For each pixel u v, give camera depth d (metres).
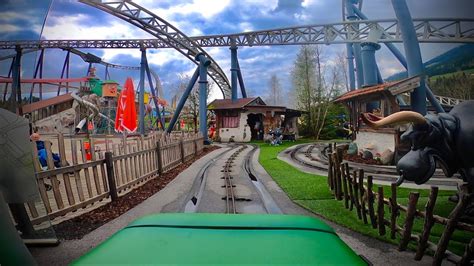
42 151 10.42
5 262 3.17
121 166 9.71
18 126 4.73
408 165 6.14
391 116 5.95
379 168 12.93
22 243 3.37
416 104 11.37
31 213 5.24
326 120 36.66
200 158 20.42
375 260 4.78
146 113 61.06
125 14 31.39
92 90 45.88
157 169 13.38
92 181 11.62
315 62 37.62
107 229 6.26
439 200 8.00
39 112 28.70
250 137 37.59
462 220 5.97
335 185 8.84
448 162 6.25
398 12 10.98
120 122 16.47
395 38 16.16
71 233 6.02
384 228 5.73
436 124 6.05
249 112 37.25
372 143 15.10
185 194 9.70
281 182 11.38
